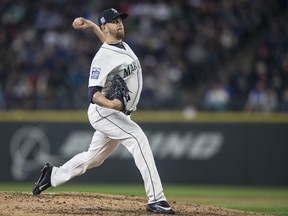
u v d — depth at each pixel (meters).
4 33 78.69
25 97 69.12
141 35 77.31
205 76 73.31
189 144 66.00
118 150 65.88
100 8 80.62
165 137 66.31
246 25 78.69
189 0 80.75
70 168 29.44
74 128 65.94
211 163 65.69
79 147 65.69
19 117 66.62
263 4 80.12
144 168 26.75
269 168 64.94
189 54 75.44
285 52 74.88
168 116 66.44
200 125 66.00
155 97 69.06
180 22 79.00
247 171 65.25
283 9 79.88
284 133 64.75
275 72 71.88
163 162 66.12
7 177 66.38
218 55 75.69
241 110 66.69
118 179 65.81
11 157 66.31
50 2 81.31
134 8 80.44
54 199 30.08
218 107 67.06
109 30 26.92
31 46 76.62
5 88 71.75
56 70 73.25
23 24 79.94
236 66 74.50
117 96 26.25
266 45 75.75
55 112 66.44
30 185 63.97
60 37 77.31
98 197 31.39
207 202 45.72
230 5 80.19
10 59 75.19
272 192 58.38
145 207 28.88
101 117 27.25
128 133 26.97
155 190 26.75
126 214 26.45
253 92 68.06
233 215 28.67
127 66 26.91
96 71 26.48
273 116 65.00
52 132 66.12
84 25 30.11
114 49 26.77
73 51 75.50
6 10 81.00
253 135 65.19
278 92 69.12
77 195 31.61
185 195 53.59
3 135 66.50
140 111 66.69
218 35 77.25
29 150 66.19
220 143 65.62
